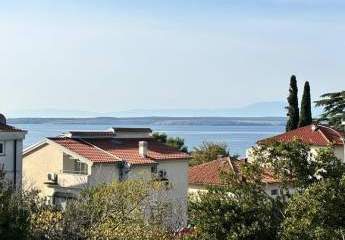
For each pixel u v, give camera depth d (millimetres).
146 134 56938
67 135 50938
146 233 30031
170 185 45844
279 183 27109
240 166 26672
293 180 26047
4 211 22938
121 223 30438
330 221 24125
